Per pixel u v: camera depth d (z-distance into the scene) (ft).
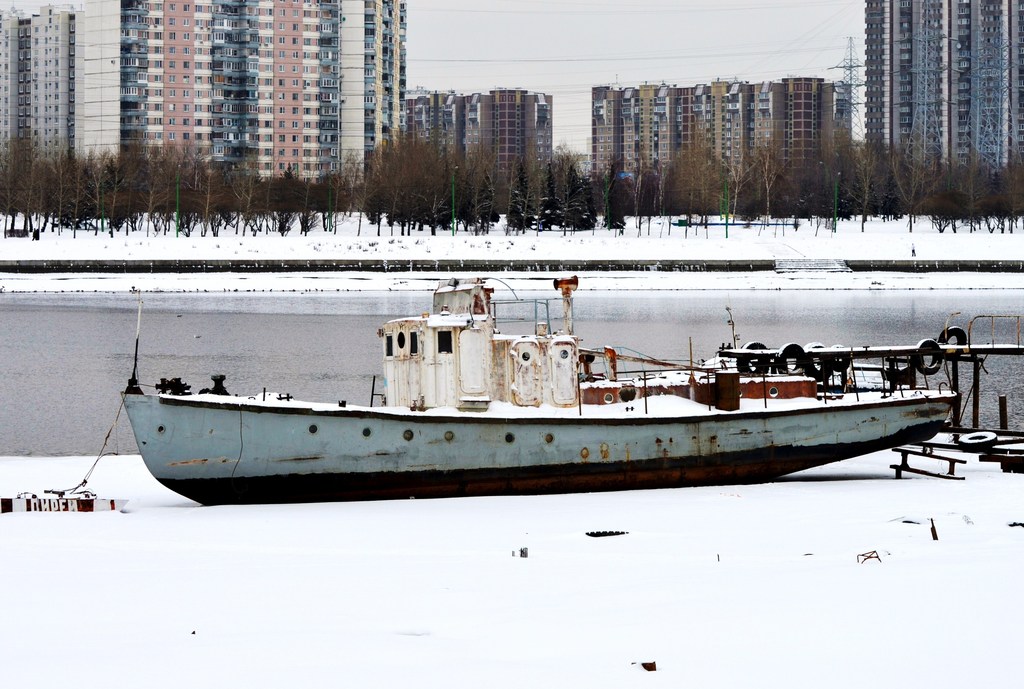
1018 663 125.08
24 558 179.42
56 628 143.74
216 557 180.45
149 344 603.67
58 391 436.76
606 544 187.42
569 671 125.18
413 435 232.32
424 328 237.25
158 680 124.47
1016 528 191.01
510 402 241.35
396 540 194.39
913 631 135.13
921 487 242.99
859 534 190.29
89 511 222.69
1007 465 268.00
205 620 146.41
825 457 253.03
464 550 184.44
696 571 165.48
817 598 148.66
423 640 136.46
